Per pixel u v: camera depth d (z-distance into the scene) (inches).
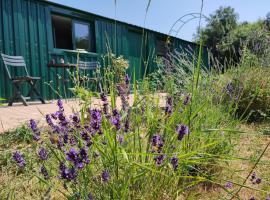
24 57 259.9
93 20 338.3
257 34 175.0
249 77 161.2
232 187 70.4
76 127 53.1
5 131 107.0
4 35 243.4
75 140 56.2
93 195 49.9
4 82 242.1
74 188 49.6
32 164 66.8
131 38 400.5
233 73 127.8
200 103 76.8
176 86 95.7
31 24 267.3
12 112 167.6
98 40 343.9
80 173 48.4
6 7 245.6
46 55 280.5
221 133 82.2
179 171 56.7
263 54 173.0
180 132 48.9
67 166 50.6
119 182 47.9
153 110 68.5
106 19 354.6
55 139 55.9
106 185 49.2
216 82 110.8
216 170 76.0
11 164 76.6
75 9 308.3
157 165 49.4
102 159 50.3
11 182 66.1
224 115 96.2
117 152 46.3
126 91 65.5
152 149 54.8
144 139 59.6
